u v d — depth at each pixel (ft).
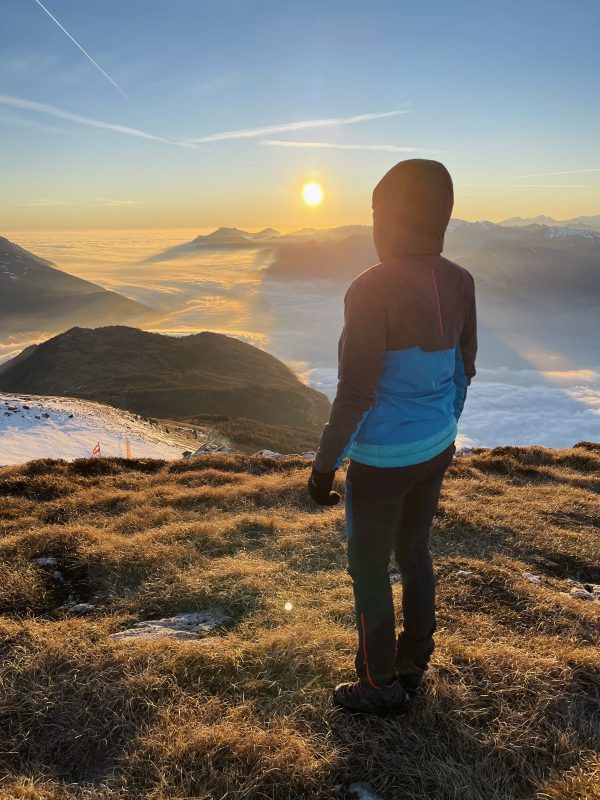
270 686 9.07
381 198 7.12
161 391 577.02
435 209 6.93
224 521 20.99
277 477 33.06
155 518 22.90
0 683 8.79
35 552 16.58
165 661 9.47
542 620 12.08
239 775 7.20
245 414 563.48
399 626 11.13
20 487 28.84
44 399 222.48
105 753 7.71
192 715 8.29
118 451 160.04
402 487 7.28
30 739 7.87
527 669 9.58
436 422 7.31
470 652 10.01
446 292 7.12
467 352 8.16
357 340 6.59
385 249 7.17
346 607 12.24
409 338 6.76
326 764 7.42
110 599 13.53
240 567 15.02
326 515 22.33
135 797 6.85
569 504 24.91
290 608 12.35
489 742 7.84
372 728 8.14
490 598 13.08
